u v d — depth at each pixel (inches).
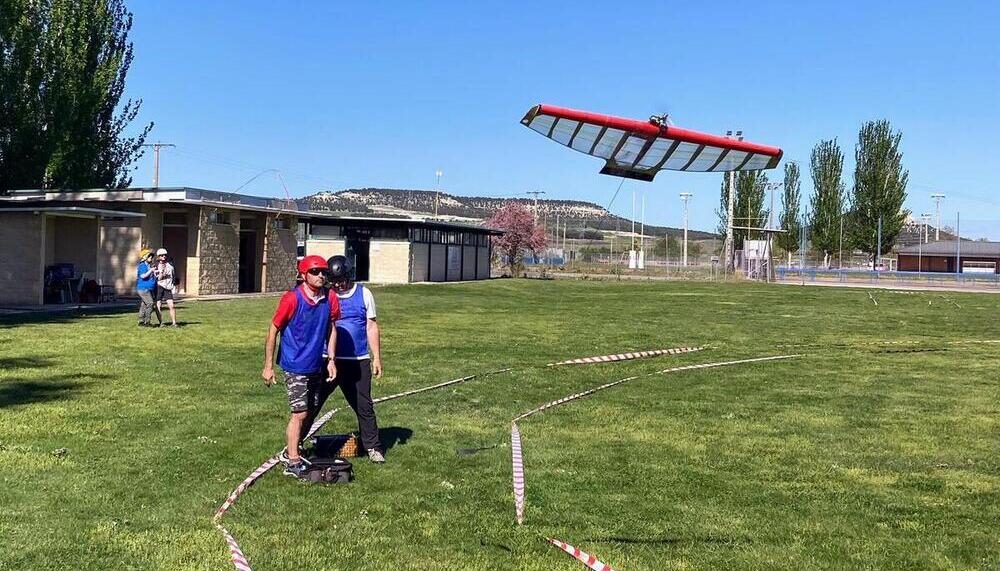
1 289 971.3
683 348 693.9
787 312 1173.1
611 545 218.7
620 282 2206.0
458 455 310.5
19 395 403.9
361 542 216.4
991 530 235.8
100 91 1451.8
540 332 805.9
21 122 1364.4
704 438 350.0
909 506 257.4
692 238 6673.2
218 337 666.2
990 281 2598.4
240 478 270.2
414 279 1873.8
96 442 313.1
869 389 487.5
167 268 736.3
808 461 312.7
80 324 746.2
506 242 2706.7
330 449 301.6
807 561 209.8
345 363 296.7
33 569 191.3
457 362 572.1
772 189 2427.4
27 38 1353.3
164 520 228.5
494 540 220.8
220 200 1244.5
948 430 371.6
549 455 314.8
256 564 199.6
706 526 235.6
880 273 2817.4
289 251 1413.6
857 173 3184.1
